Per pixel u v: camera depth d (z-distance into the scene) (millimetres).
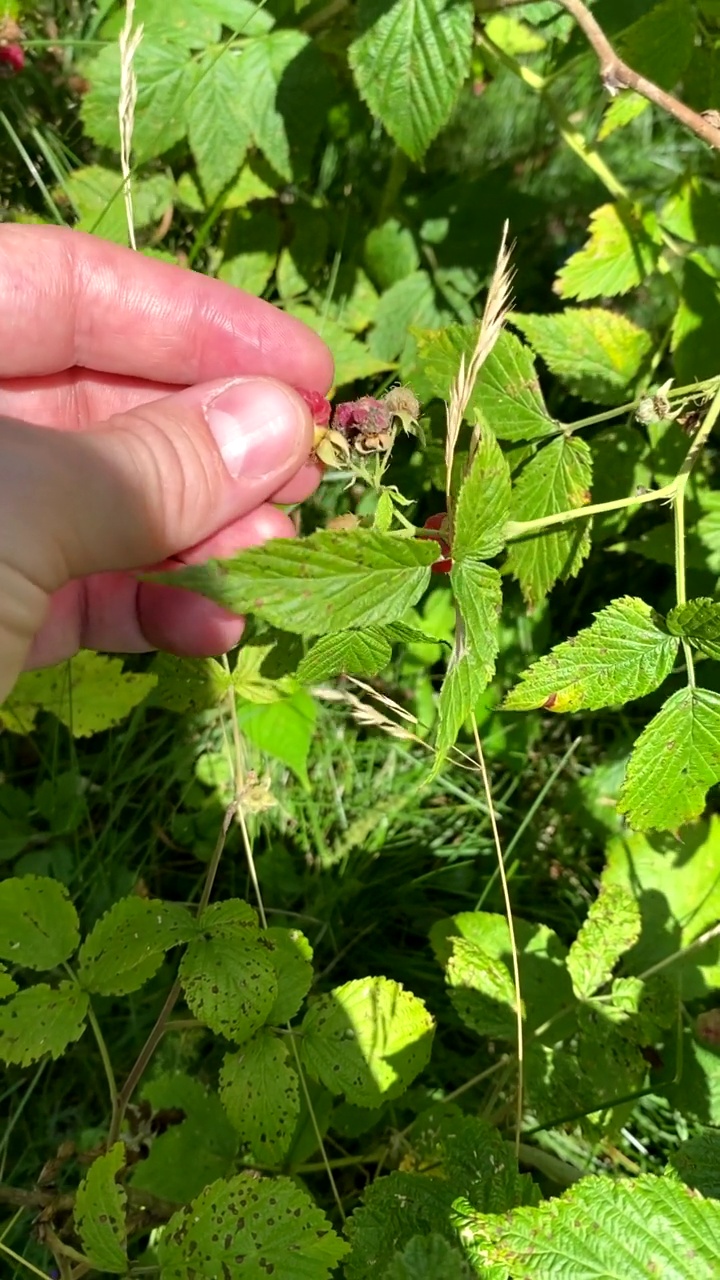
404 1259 155
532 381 224
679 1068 220
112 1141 201
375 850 311
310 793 314
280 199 327
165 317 237
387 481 317
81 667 275
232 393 195
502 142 387
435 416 253
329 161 337
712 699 176
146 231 320
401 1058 198
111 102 270
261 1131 187
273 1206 166
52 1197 203
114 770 298
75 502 170
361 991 202
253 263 314
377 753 325
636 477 260
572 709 179
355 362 313
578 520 226
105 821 308
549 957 246
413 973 293
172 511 184
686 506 265
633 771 178
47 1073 276
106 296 231
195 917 204
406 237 321
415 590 150
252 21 274
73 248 227
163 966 287
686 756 176
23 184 320
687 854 269
